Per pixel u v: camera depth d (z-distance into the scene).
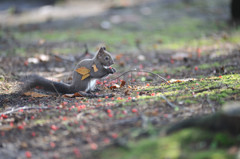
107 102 8.91
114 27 25.61
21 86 11.19
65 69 15.06
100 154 5.95
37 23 28.56
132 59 17.00
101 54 10.54
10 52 18.23
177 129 6.18
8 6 41.16
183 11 29.72
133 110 7.69
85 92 10.67
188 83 10.36
